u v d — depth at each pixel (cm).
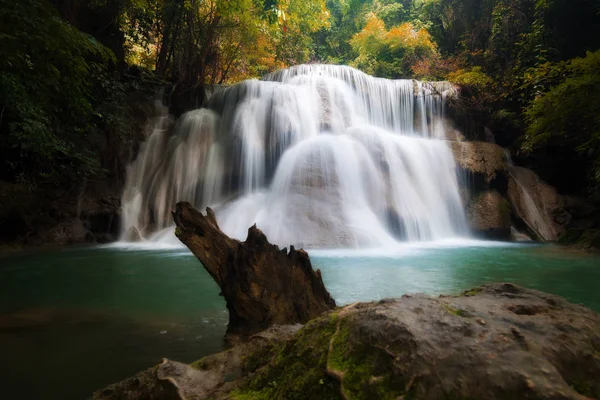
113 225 1351
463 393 127
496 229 1431
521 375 128
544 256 926
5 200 1071
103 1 1692
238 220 1167
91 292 554
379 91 1881
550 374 129
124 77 1684
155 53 2428
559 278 651
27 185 1144
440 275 664
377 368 143
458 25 2522
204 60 2036
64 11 1420
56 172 1233
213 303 488
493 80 1962
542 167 1736
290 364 172
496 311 172
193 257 909
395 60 2880
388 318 160
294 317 367
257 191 1389
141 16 1886
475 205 1477
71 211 1262
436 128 1834
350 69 1870
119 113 1426
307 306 378
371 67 2959
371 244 1066
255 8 2067
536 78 1603
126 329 377
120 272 718
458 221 1434
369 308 177
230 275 374
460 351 139
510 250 1053
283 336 254
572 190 1711
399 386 134
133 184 1469
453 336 147
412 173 1406
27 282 625
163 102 1786
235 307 359
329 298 398
